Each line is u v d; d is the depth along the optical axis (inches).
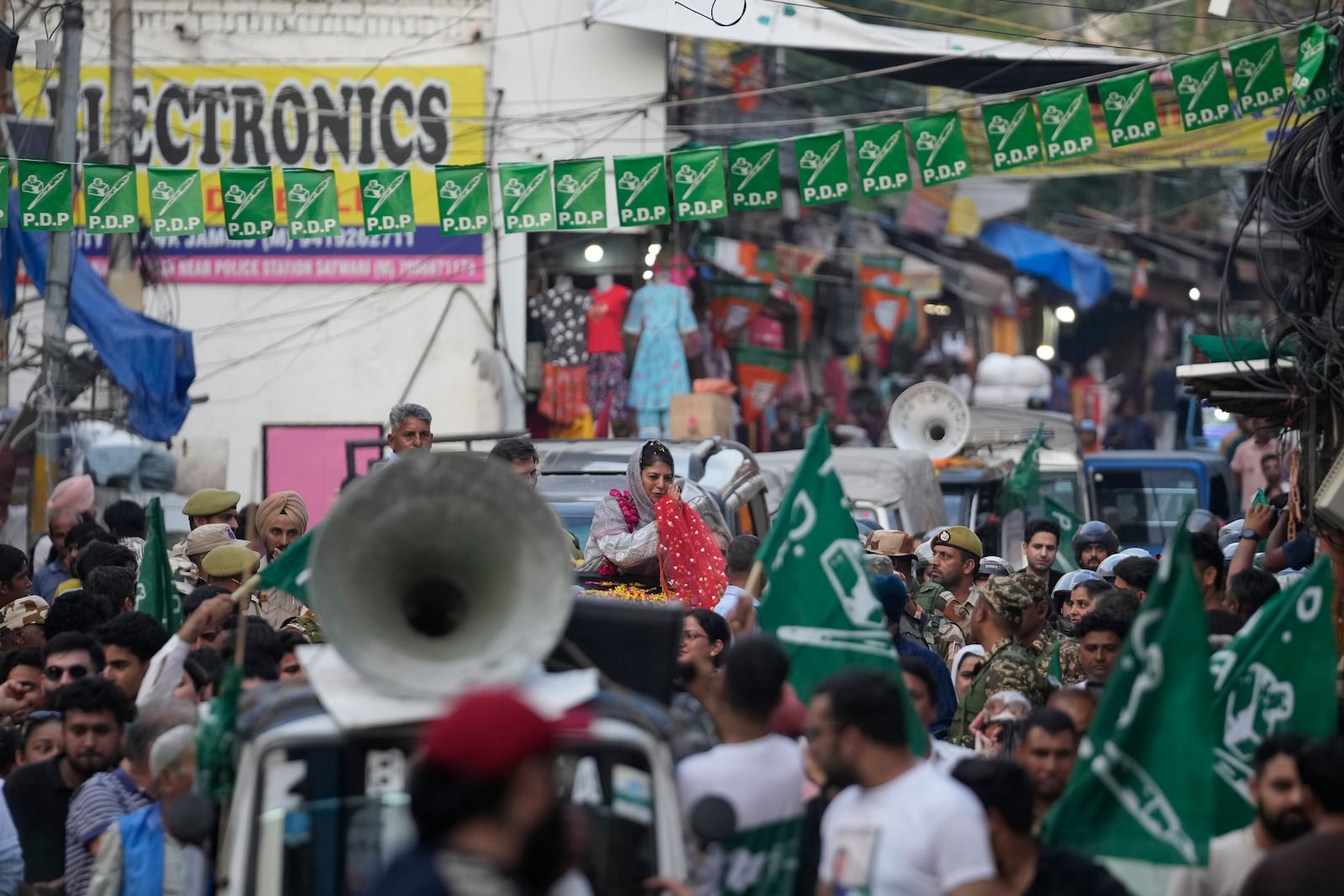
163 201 1660.9
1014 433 2797.7
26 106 2583.7
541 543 608.1
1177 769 682.2
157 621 988.6
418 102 2770.7
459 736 442.3
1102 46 2329.0
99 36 2637.8
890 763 629.9
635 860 605.9
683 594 1134.4
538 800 446.9
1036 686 980.6
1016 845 655.8
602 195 1675.7
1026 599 1063.0
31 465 2283.5
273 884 589.0
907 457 2257.6
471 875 438.0
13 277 2138.3
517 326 2802.7
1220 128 2977.4
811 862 703.1
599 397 2785.4
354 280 2785.4
